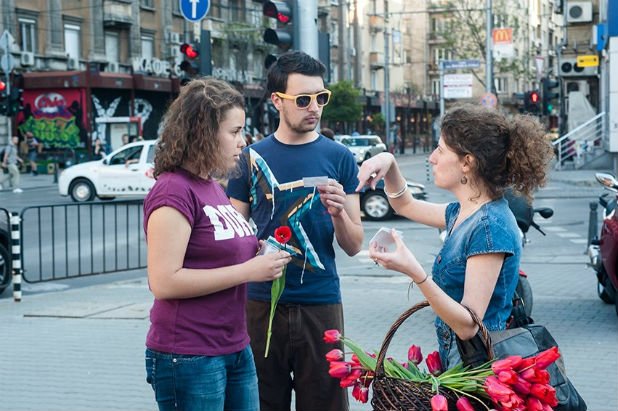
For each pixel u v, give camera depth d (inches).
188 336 129.8
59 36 1589.6
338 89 2225.6
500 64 2374.5
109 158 940.0
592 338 298.7
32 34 1550.2
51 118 1583.4
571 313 341.4
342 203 153.9
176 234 127.2
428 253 525.3
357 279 433.7
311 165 163.3
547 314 339.9
